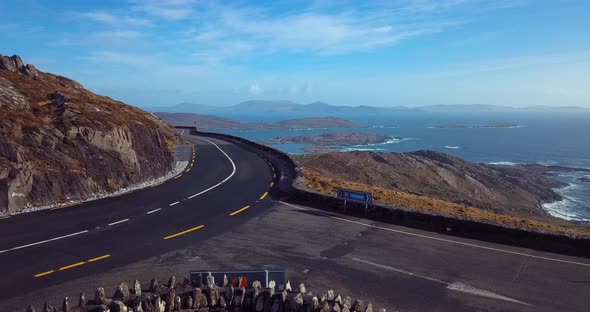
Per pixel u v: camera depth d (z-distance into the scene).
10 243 13.74
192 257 12.81
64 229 15.43
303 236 15.08
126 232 15.27
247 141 54.66
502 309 9.52
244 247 13.81
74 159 21.91
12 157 18.98
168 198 21.34
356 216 17.91
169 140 51.62
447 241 14.48
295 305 9.02
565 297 10.13
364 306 9.52
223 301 9.48
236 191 23.52
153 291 9.31
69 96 30.09
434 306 9.67
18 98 25.27
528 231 14.09
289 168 32.75
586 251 13.04
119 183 23.52
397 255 13.07
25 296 9.92
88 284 10.67
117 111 31.52
